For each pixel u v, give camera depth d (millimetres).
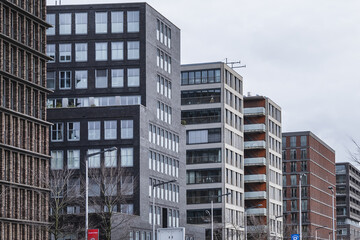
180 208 141000
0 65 94688
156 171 131125
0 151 94312
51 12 131750
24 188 98812
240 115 183125
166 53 139250
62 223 113062
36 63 103500
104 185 111562
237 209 177000
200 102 173125
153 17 134375
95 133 124250
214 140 171500
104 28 131375
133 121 124500
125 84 130250
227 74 175750
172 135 139375
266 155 194875
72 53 131250
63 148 124000
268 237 176125
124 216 114938
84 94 130375
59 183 116000
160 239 73062
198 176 171375
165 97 137750
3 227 93562
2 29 95875
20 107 99438
